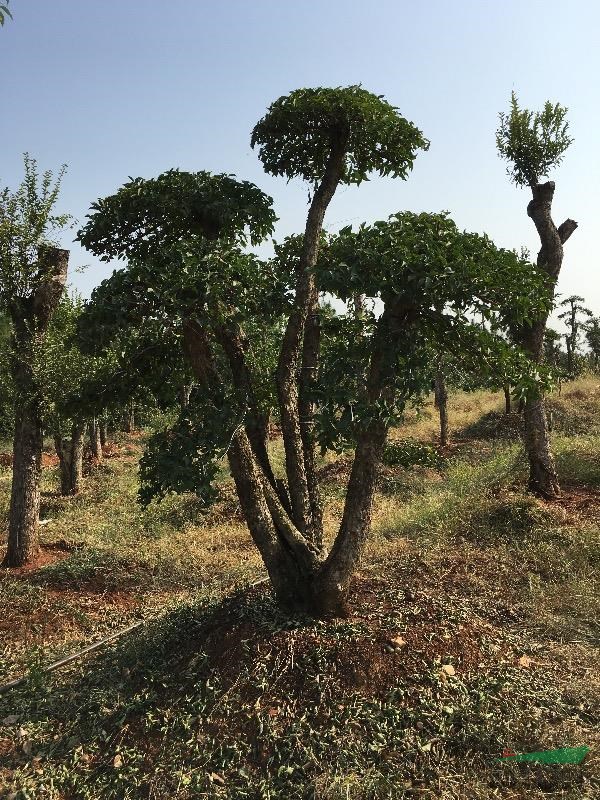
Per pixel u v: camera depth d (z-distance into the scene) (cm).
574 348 2327
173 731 378
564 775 315
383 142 467
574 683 393
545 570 580
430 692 377
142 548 802
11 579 705
